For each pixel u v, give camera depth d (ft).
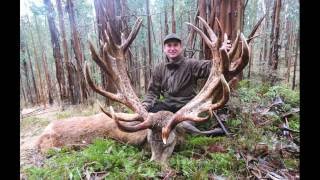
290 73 19.74
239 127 10.90
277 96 12.72
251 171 8.22
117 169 8.49
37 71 35.70
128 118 9.25
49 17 25.13
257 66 19.70
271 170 8.20
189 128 10.33
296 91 13.71
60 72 24.71
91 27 31.50
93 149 9.85
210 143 10.07
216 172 8.37
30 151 11.36
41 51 38.19
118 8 20.67
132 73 22.39
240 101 11.75
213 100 9.04
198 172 8.00
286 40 23.40
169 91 12.49
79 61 23.06
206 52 13.55
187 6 23.66
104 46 9.48
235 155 8.96
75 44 23.20
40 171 8.80
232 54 9.35
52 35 24.82
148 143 9.87
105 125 11.11
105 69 9.59
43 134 11.66
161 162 8.80
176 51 12.12
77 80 23.62
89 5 32.19
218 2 12.70
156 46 29.66
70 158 9.42
